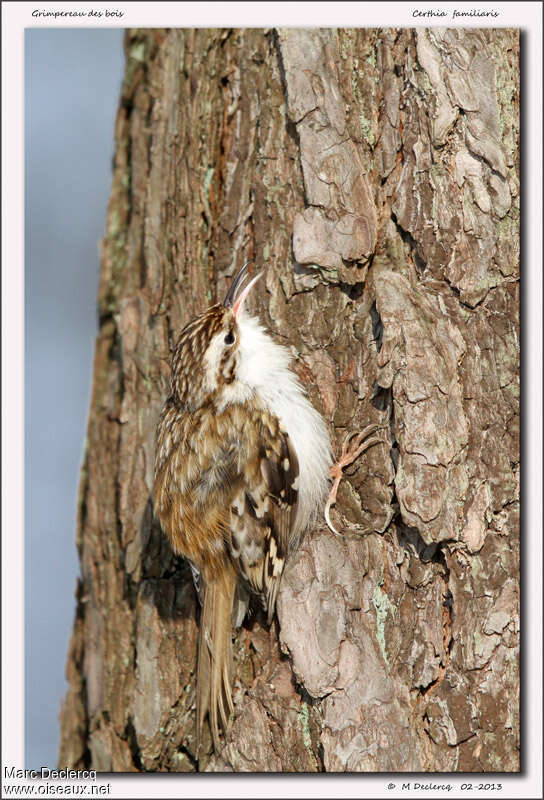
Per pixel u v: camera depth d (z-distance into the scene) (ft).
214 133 20.88
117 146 24.67
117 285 24.41
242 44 20.48
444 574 18.07
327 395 19.35
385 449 18.57
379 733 17.53
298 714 18.13
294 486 19.40
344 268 19.01
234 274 20.36
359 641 17.85
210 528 19.88
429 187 18.76
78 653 23.32
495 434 18.35
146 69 23.65
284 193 19.48
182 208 21.40
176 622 20.68
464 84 19.01
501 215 19.01
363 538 18.31
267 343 19.76
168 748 20.31
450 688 17.81
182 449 20.35
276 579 19.10
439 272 18.66
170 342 21.83
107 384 23.82
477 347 18.48
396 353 18.02
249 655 19.34
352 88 19.25
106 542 22.49
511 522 18.31
